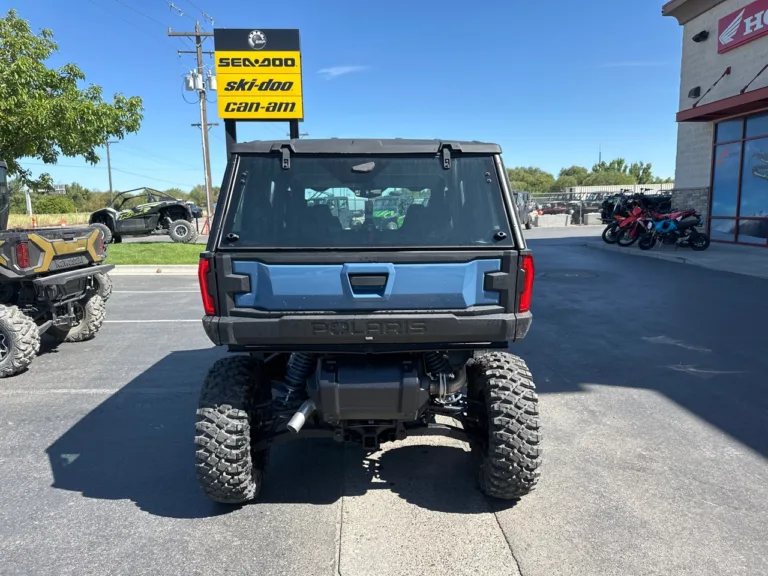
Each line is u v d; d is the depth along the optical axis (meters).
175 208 22.80
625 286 11.21
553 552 2.97
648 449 4.16
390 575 2.81
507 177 3.20
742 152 16.48
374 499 3.55
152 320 9.02
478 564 2.89
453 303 3.02
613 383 5.58
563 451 4.14
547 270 13.73
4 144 14.68
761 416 4.71
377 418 3.18
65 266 6.79
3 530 3.22
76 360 6.73
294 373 3.49
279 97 12.37
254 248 3.02
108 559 2.95
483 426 3.51
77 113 15.35
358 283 2.98
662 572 2.80
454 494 3.60
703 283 11.30
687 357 6.37
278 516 3.37
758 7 15.05
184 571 2.85
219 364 3.41
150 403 5.29
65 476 3.88
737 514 3.30
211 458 3.16
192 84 28.08
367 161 3.18
